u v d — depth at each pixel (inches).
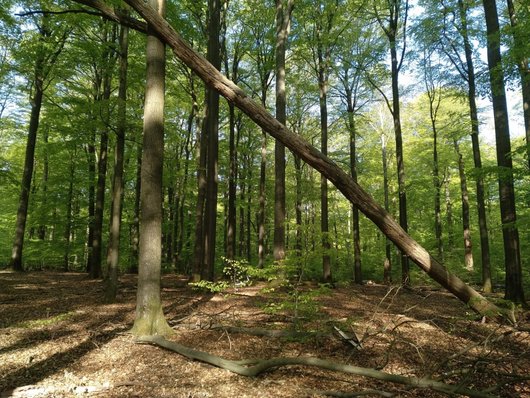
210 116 486.9
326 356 227.3
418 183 685.3
